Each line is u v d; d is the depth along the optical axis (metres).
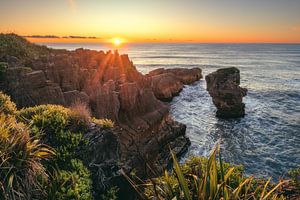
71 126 8.23
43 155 6.30
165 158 22.31
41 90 16.00
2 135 5.34
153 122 21.89
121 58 29.53
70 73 20.83
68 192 5.74
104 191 7.42
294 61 161.50
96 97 19.30
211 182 4.07
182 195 4.56
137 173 16.78
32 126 7.41
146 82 24.75
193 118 37.66
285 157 24.44
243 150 26.05
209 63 147.88
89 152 7.62
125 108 20.62
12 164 5.04
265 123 35.03
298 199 5.68
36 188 5.31
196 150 25.75
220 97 37.59
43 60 20.98
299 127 33.22
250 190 5.73
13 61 19.67
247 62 155.38
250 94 55.06
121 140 18.00
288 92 56.59
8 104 8.81
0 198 4.64
